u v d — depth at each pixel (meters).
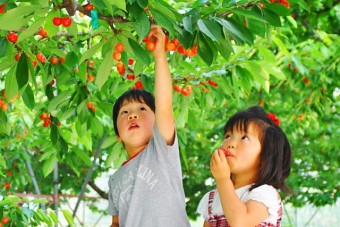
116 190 3.50
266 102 9.10
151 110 3.62
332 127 10.83
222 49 3.13
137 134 3.52
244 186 3.01
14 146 7.67
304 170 13.01
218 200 3.09
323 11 7.71
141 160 3.37
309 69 7.02
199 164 13.43
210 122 11.18
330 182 11.88
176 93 4.68
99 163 11.88
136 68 3.63
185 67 4.53
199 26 2.89
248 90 4.61
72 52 3.99
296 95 8.29
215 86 4.78
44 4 2.97
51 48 3.93
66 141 5.39
